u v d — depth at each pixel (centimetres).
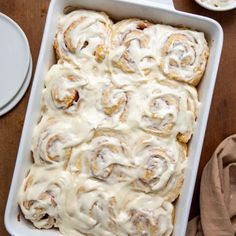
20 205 71
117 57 72
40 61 70
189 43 74
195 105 73
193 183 70
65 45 73
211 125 83
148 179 70
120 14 76
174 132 72
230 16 83
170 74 73
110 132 71
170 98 72
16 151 81
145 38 74
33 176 71
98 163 70
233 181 82
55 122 71
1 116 81
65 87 71
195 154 70
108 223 70
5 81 82
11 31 83
